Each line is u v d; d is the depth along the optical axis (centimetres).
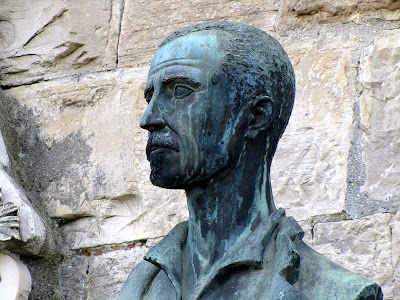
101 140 959
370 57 899
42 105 988
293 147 893
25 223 898
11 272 895
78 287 922
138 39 984
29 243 898
